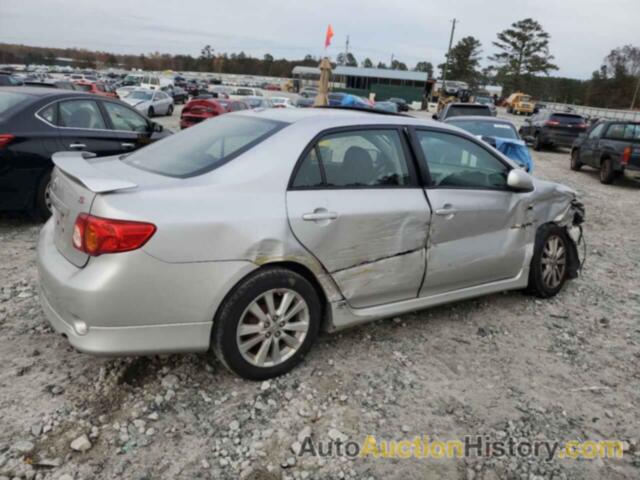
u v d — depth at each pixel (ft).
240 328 9.51
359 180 10.84
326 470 8.14
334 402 9.78
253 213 9.29
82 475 7.70
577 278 17.57
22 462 7.83
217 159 9.97
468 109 50.70
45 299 9.70
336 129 10.77
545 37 295.69
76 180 9.05
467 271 12.67
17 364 10.31
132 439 8.48
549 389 10.75
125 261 8.32
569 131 66.33
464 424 9.45
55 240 9.87
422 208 11.48
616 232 26.00
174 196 8.86
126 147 21.91
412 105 209.97
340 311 10.75
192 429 8.81
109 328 8.53
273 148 9.98
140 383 9.91
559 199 14.96
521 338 12.84
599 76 277.44
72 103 20.27
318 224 9.96
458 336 12.70
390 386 10.40
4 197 18.19
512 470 8.42
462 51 312.29
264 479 7.89
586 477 8.38
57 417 8.86
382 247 10.96
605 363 11.96
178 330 9.01
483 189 12.89
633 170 39.70
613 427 9.64
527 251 14.14
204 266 8.88
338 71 221.87
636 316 14.71
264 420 9.15
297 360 10.43
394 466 8.32
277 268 9.73
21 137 18.25
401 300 11.82
